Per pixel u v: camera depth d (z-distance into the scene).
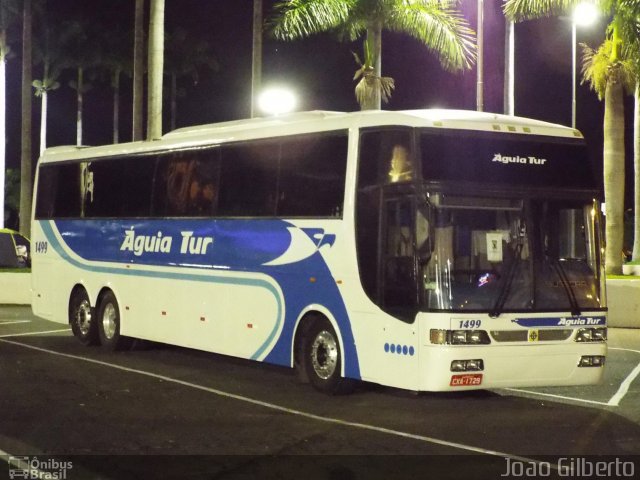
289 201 13.76
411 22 26.38
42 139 60.78
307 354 13.43
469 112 12.73
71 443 10.20
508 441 10.44
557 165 12.33
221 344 15.02
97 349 18.06
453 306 11.48
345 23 27.17
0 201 41.91
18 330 21.11
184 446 10.08
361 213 12.49
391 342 11.95
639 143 32.56
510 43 26.70
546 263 12.02
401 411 12.15
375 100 27.14
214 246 15.20
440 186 11.66
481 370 11.55
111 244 17.83
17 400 12.65
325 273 13.00
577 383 12.12
